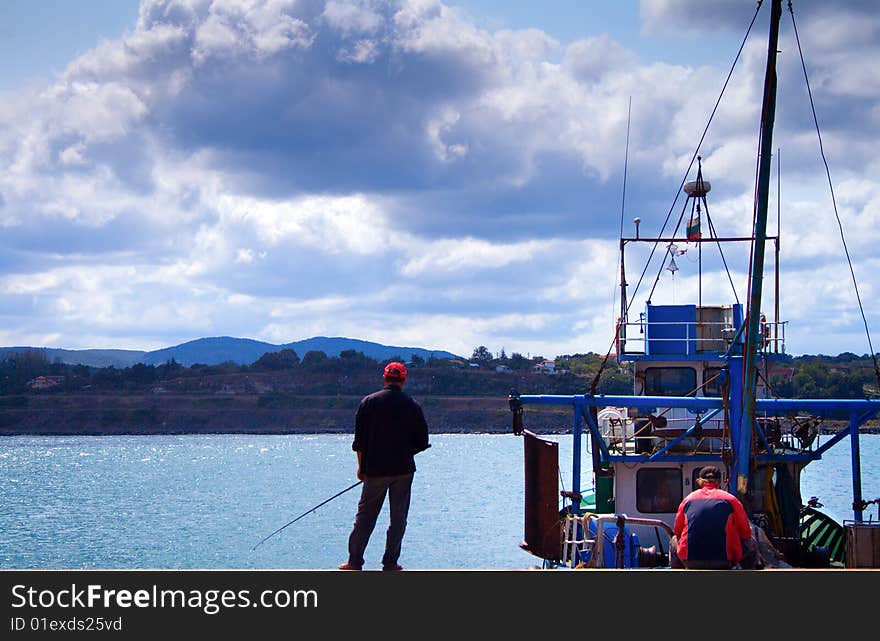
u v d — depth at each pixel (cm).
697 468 2859
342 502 10650
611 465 3152
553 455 2480
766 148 2323
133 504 10806
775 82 2316
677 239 3203
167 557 6594
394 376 1332
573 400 2695
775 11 2312
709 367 3078
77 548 7169
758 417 2980
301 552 6669
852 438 2719
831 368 14088
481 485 12419
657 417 2938
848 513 6362
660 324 3091
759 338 2983
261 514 9425
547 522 2462
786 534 2888
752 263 2348
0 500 11444
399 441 1305
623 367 3384
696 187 3169
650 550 2361
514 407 2633
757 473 2906
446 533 7262
